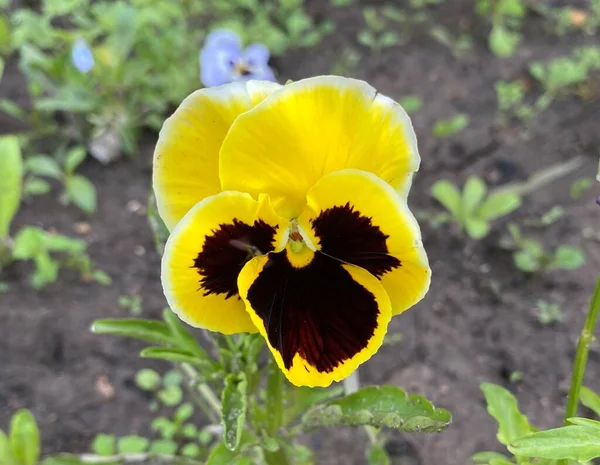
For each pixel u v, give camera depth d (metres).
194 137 0.12
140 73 0.39
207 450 0.26
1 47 0.44
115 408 0.27
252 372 0.18
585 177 0.37
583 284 0.31
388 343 0.29
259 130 0.12
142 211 0.36
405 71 0.45
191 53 0.43
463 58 0.47
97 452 0.25
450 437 0.26
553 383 0.28
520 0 0.51
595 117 0.41
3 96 0.42
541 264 0.32
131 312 0.30
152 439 0.26
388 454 0.26
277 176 0.12
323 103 0.12
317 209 0.13
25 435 0.22
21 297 0.31
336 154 0.12
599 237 0.34
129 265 0.33
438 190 0.33
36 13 0.48
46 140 0.40
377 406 0.17
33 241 0.30
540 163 0.38
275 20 0.50
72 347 0.29
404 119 0.12
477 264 0.33
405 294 0.13
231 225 0.12
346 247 0.13
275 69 0.46
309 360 0.13
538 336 0.29
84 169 0.38
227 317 0.13
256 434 0.20
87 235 0.34
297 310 0.13
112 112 0.39
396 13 0.49
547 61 0.46
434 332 0.30
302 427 0.19
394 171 0.13
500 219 0.35
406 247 0.12
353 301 0.13
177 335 0.18
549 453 0.14
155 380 0.28
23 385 0.28
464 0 0.52
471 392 0.28
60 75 0.39
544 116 0.41
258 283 0.13
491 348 0.29
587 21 0.50
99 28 0.41
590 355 0.28
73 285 0.32
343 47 0.47
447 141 0.40
